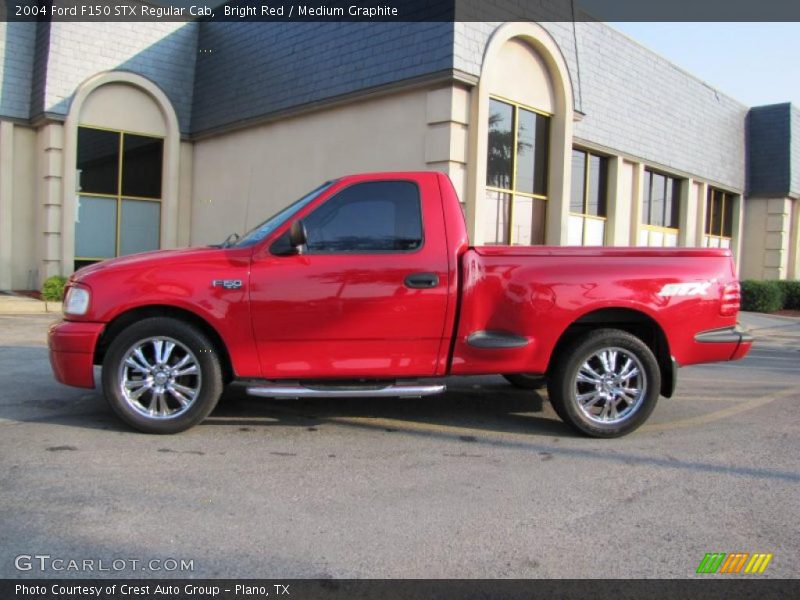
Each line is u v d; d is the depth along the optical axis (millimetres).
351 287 5027
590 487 4207
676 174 18469
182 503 3812
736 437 5418
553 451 4953
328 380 5184
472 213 10758
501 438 5270
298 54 13234
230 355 5039
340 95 12109
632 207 16891
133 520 3570
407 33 10969
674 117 18062
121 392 5020
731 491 4176
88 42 14734
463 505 3879
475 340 5164
